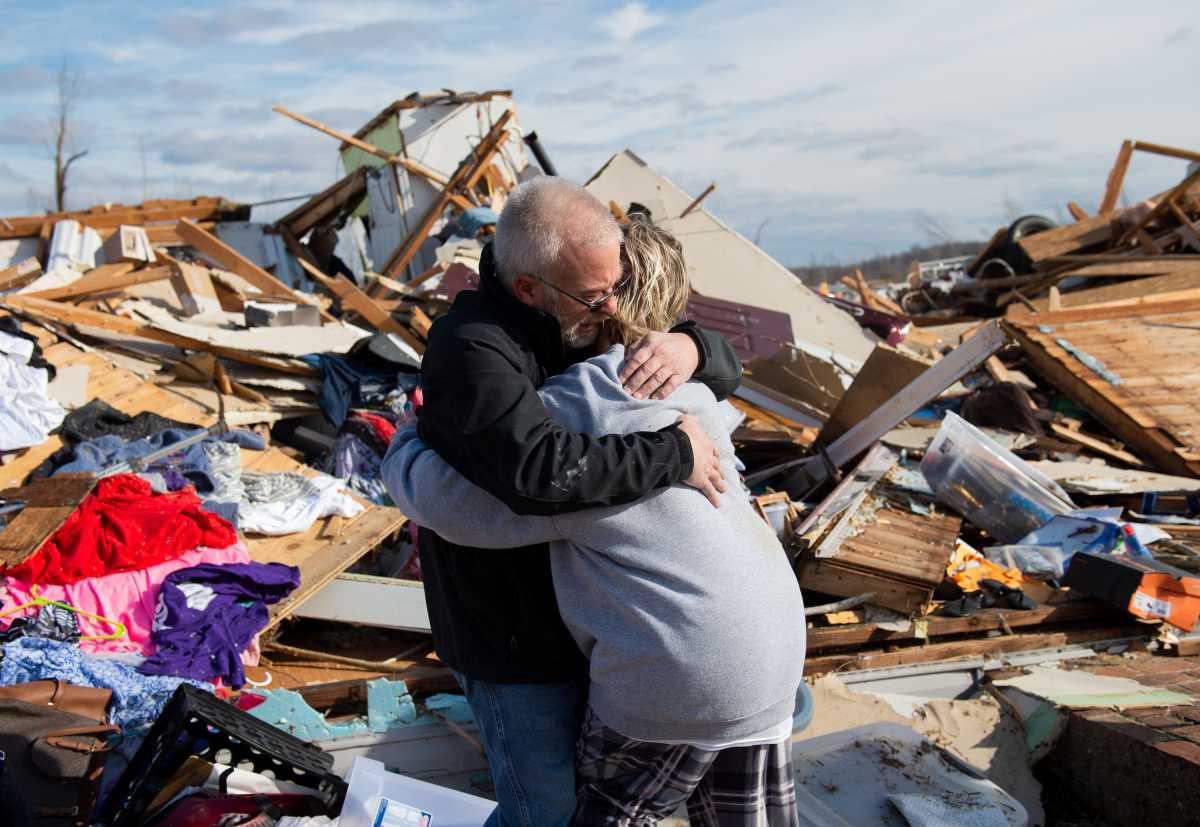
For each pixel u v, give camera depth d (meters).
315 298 9.57
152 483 4.90
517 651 2.22
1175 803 3.13
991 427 8.03
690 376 2.29
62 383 6.34
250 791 2.78
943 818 2.98
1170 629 4.59
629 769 2.19
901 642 4.52
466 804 2.72
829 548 4.78
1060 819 3.47
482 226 12.14
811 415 8.00
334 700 3.93
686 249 10.88
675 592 2.03
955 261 19.61
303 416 7.63
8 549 4.19
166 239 14.55
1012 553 5.28
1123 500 6.44
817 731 3.70
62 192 26.20
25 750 2.68
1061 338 8.36
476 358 2.00
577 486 1.93
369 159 15.95
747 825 2.20
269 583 4.52
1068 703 3.65
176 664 4.01
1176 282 11.85
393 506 6.20
